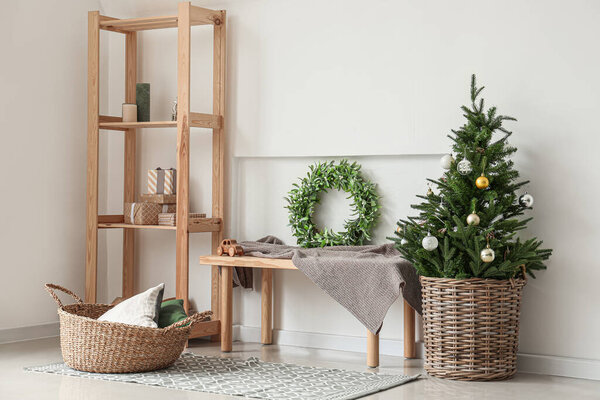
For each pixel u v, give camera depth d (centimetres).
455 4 454
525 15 435
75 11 544
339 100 488
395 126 470
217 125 518
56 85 531
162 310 439
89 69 524
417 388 381
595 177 420
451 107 455
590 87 420
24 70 510
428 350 412
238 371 411
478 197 403
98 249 563
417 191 470
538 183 431
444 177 438
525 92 435
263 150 512
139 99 534
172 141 550
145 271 558
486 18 445
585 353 421
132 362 399
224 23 520
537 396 369
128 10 557
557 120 427
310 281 502
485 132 404
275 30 510
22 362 436
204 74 534
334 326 494
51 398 350
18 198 507
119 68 565
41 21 521
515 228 405
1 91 496
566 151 425
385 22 474
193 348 489
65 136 538
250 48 518
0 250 497
